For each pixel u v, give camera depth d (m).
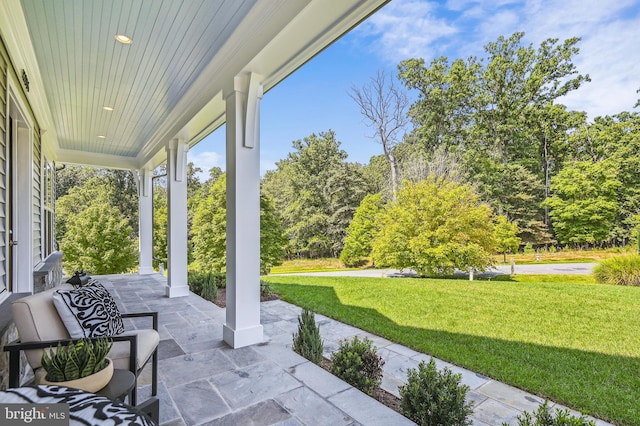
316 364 3.01
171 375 2.60
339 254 15.70
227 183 3.37
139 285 6.55
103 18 2.53
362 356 2.74
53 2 2.33
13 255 3.61
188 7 2.39
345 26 2.30
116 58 3.21
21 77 3.17
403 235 8.66
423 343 3.89
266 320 4.68
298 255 15.86
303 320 3.34
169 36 2.81
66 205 17.08
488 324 4.36
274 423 1.98
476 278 7.66
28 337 1.75
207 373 2.64
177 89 4.02
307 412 2.10
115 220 13.31
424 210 8.51
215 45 2.97
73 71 3.49
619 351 3.36
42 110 4.34
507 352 3.54
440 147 12.77
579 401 2.60
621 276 5.34
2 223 2.74
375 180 15.69
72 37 2.81
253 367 2.76
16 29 2.58
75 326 1.85
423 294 5.89
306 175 16.95
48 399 0.98
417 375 2.32
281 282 7.85
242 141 3.23
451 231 8.00
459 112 12.84
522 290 5.51
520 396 2.73
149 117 5.09
